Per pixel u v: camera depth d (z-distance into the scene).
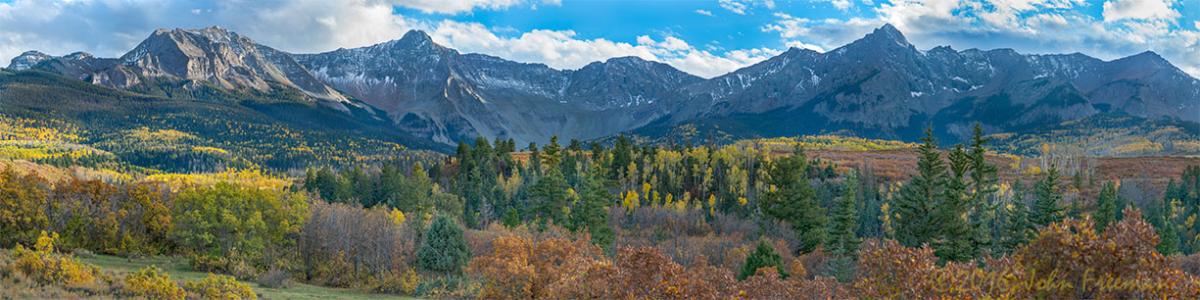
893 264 19.56
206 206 68.00
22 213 71.62
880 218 123.62
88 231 74.50
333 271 67.88
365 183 146.50
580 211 105.06
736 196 142.00
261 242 68.19
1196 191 149.38
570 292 27.94
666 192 157.88
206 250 69.81
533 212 124.38
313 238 72.69
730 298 25.17
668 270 22.69
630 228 120.38
